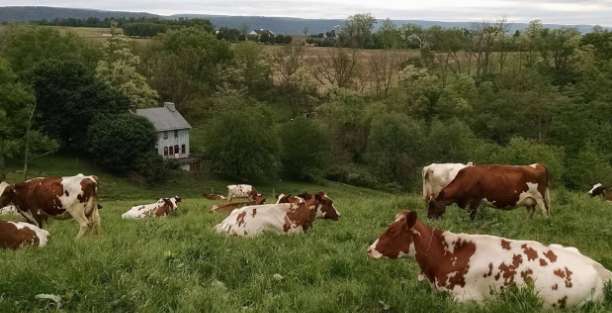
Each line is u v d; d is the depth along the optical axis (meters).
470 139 74.69
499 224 13.86
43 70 74.38
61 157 74.06
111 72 90.75
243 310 7.87
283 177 81.94
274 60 122.25
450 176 16.58
